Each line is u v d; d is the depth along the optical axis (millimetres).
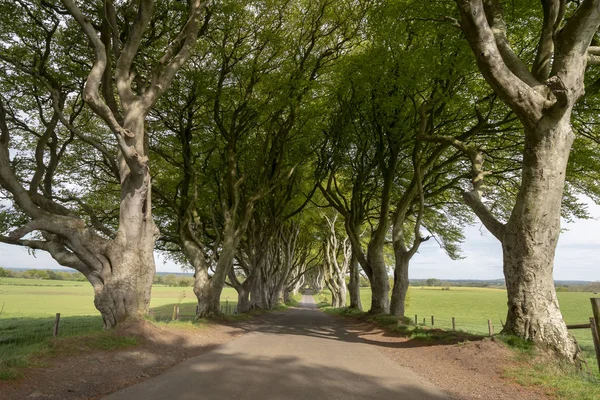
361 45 19203
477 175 11695
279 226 33156
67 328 19172
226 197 22938
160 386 6625
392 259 42125
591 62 10094
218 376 7461
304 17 18656
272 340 13312
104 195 24031
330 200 24578
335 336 15289
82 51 15102
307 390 6574
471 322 36969
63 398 5730
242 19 17312
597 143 15961
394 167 20531
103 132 20484
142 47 15336
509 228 9758
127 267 11992
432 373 8273
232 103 19500
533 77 9984
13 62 13219
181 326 13641
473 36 9094
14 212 16688
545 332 8867
